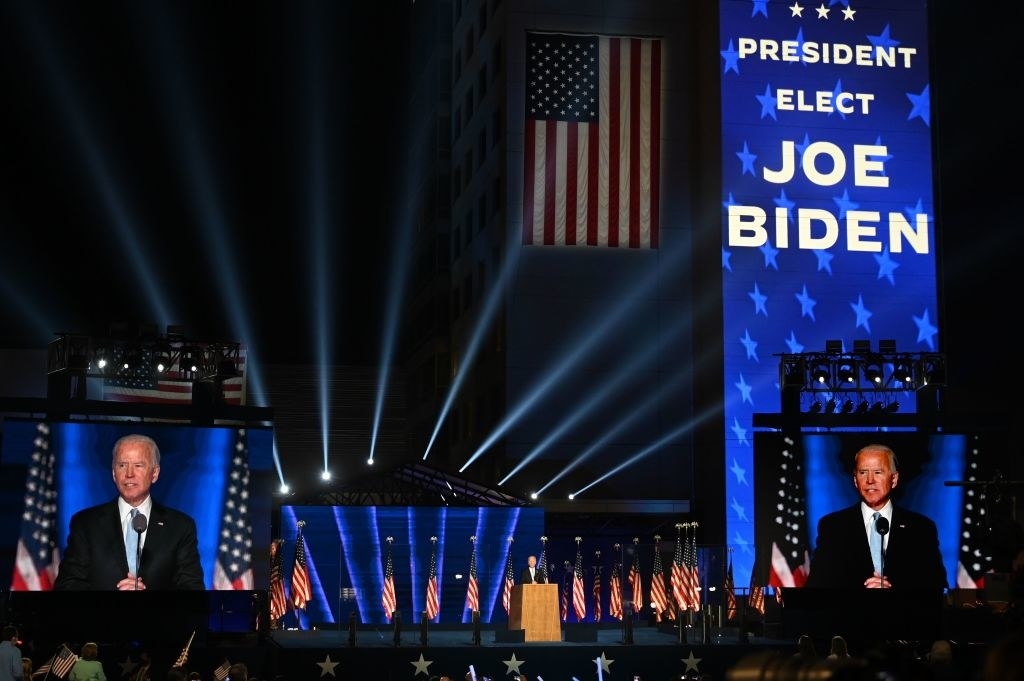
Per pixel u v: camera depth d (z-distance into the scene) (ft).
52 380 118.32
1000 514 91.86
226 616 124.98
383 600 128.16
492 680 109.81
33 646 103.91
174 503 115.75
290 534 137.59
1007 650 11.97
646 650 112.68
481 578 141.08
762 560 128.26
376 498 145.48
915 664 15.40
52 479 114.21
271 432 118.93
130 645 112.16
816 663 15.16
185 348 120.57
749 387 162.61
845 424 134.31
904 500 128.67
